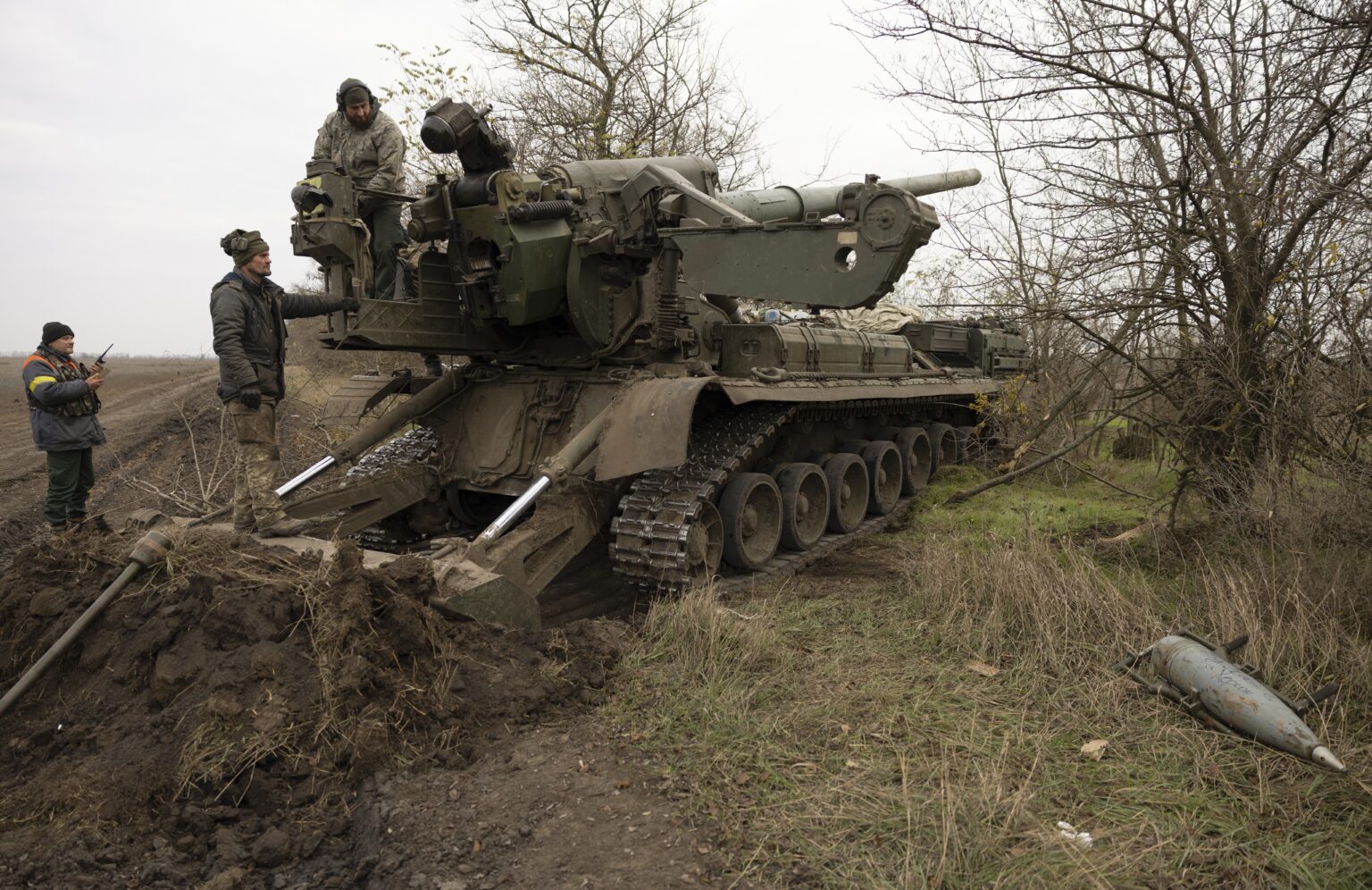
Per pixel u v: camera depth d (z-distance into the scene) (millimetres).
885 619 6230
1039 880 3287
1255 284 6621
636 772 4164
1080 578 5910
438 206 6938
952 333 12367
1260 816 3746
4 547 9250
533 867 3459
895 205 6027
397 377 8664
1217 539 7070
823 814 3746
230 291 5910
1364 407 5859
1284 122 6273
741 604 6652
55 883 3504
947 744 4309
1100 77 6398
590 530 6715
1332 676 4855
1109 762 4195
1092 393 10281
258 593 4805
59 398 7910
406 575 4977
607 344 7488
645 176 7184
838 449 9750
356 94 7055
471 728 4551
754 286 6656
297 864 3672
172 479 12125
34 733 4641
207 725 4207
